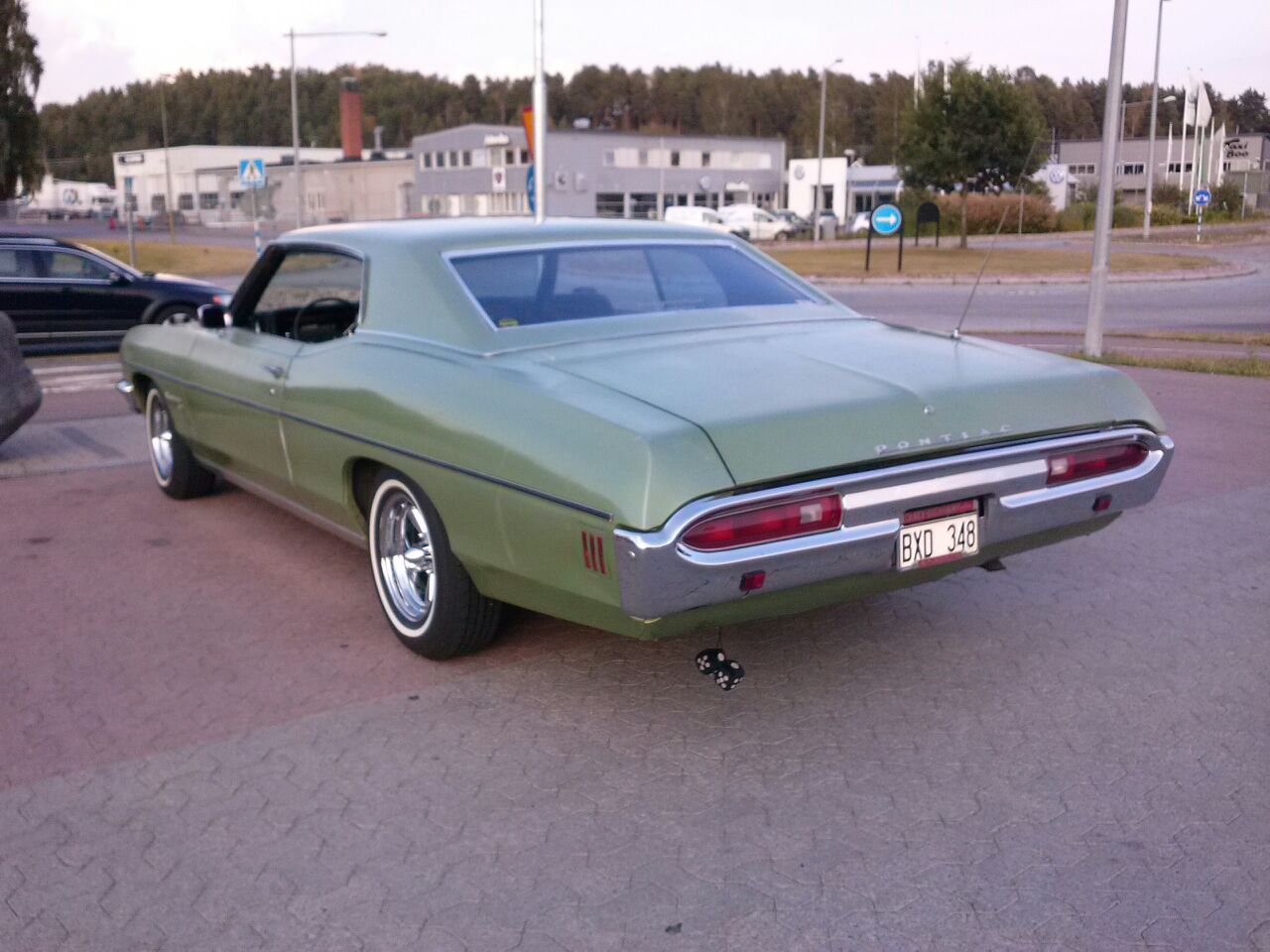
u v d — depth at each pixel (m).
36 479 7.04
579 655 4.12
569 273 4.19
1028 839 2.90
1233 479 6.55
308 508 4.77
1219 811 3.02
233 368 5.00
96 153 163.88
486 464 3.39
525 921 2.60
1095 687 3.81
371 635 4.37
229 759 3.39
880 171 71.12
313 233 4.87
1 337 7.37
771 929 2.56
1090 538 5.47
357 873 2.80
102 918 2.64
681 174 69.12
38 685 3.94
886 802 3.09
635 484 2.95
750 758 3.36
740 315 4.22
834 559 3.16
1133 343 13.79
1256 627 4.33
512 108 165.88
